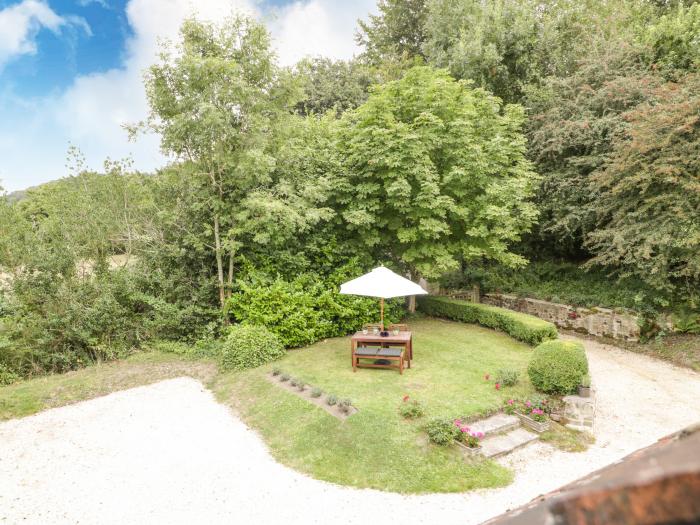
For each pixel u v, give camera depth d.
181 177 14.01
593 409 9.11
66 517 6.51
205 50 12.91
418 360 12.27
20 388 11.09
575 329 16.62
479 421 8.93
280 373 11.34
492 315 15.40
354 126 15.34
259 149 12.86
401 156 13.32
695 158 12.74
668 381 11.88
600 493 0.46
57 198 15.42
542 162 18.30
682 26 16.27
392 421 8.58
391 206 14.85
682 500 0.38
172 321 13.68
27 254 13.15
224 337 13.73
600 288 16.92
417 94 14.42
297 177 14.48
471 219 15.53
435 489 7.05
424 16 28.23
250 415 9.71
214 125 12.31
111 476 7.55
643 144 13.37
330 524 6.33
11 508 6.71
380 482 7.24
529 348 13.30
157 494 7.05
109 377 11.90
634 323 14.69
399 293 11.05
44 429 9.26
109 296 13.48
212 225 14.27
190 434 9.02
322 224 15.58
